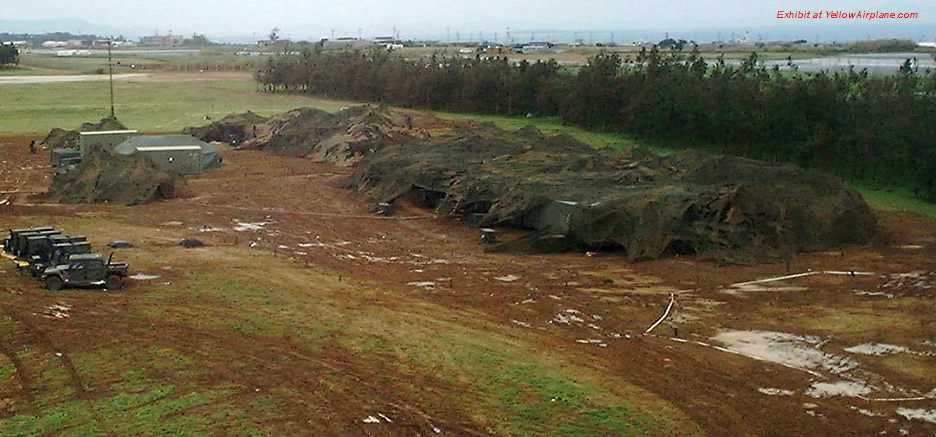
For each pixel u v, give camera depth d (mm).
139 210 41312
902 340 23406
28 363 21312
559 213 35344
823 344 23219
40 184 48156
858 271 30422
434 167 42969
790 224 33656
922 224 38094
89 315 25047
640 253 32344
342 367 21188
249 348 22453
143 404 18859
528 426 17969
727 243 32656
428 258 32844
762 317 25547
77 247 29047
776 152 54000
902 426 18328
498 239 35938
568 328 24594
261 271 30328
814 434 17984
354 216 40719
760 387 20391
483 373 20797
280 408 18734
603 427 17969
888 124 48344
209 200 44031
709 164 39531
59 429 17625
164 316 25031
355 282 29125
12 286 27797
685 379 20797
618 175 39875
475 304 26734
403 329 24125
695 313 26000
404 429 17797
